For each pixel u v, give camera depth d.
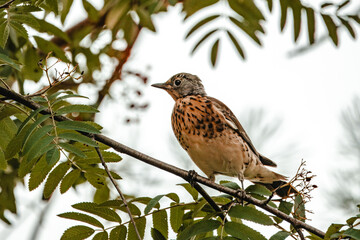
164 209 8.62
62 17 12.08
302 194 8.51
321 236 8.62
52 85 8.06
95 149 8.27
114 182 7.87
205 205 9.00
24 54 11.65
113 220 8.24
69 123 7.24
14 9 8.59
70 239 8.05
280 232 8.23
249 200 9.08
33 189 7.95
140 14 12.68
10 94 7.95
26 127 7.82
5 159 8.28
